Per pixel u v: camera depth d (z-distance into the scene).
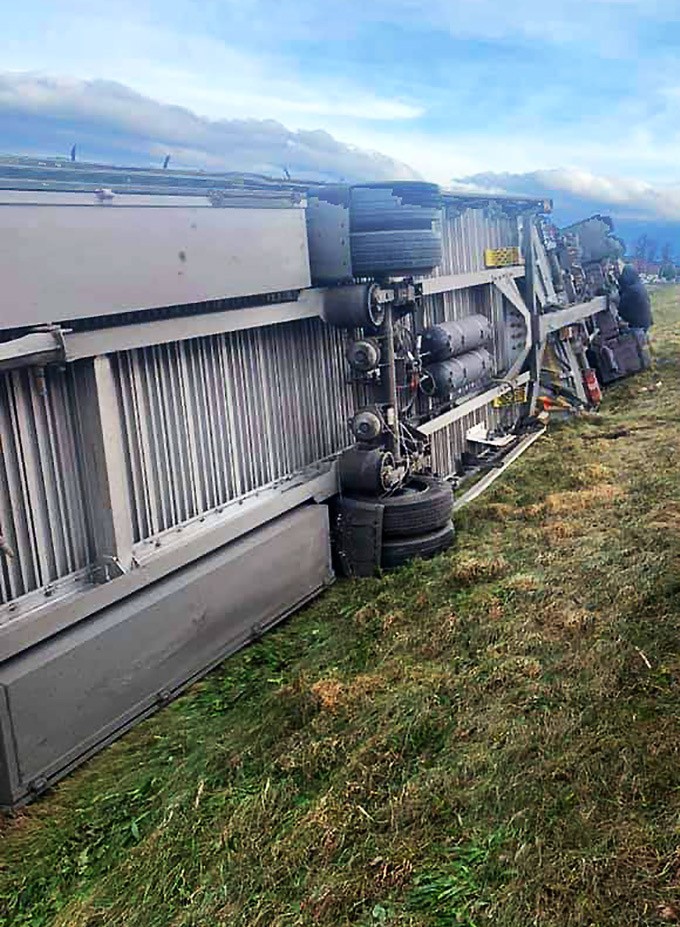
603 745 3.69
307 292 6.39
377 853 3.25
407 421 7.99
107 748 4.46
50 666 4.11
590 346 15.25
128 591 4.74
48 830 3.82
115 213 4.25
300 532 6.21
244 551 5.59
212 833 3.59
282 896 3.13
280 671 5.27
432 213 6.63
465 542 7.23
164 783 4.07
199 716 4.75
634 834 3.12
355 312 6.59
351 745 4.09
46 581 4.43
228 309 5.51
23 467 4.27
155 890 3.29
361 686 4.69
